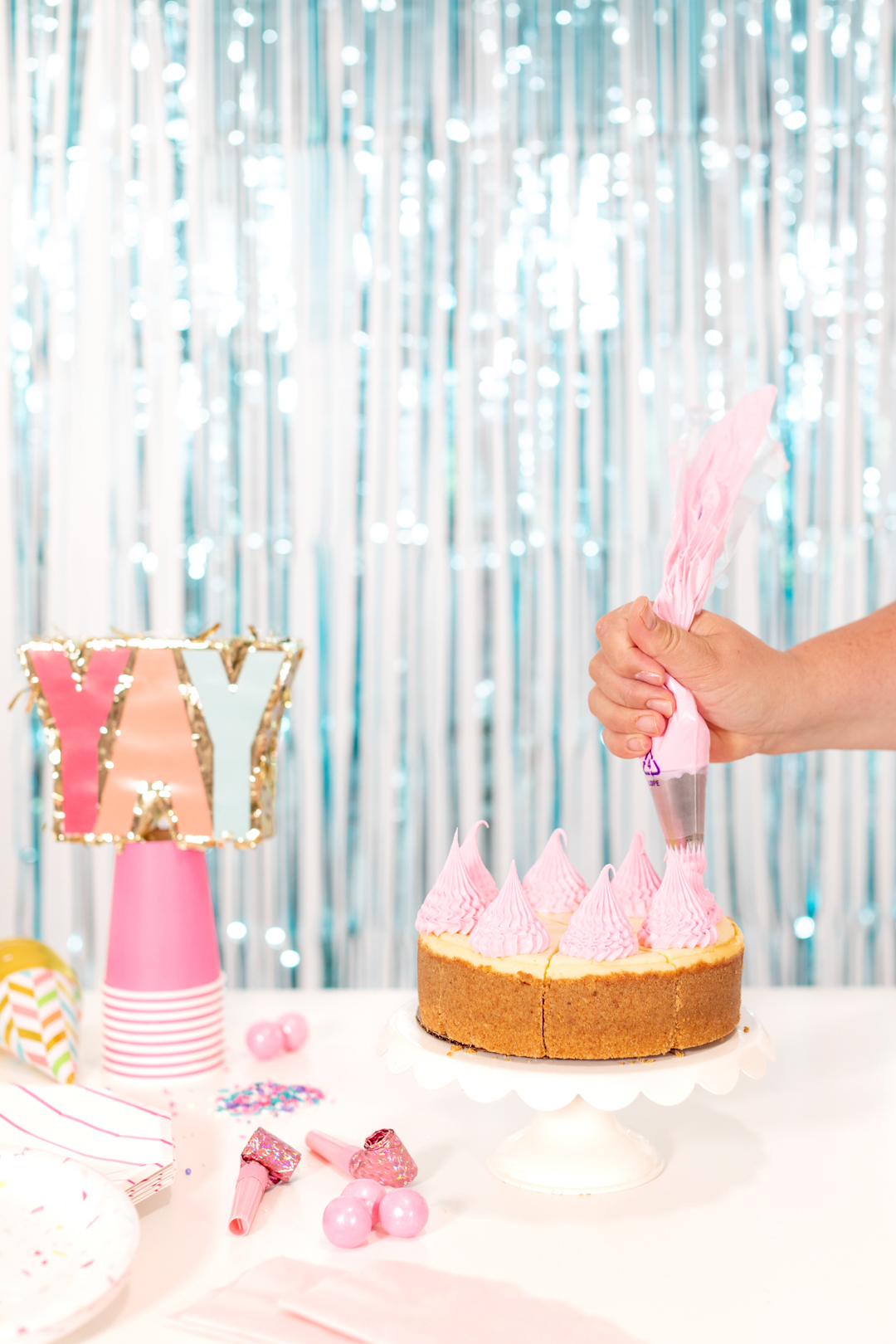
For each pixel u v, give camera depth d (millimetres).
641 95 2311
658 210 2330
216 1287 630
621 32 2303
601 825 2375
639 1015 739
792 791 2377
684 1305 608
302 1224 706
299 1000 1178
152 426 2338
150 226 2316
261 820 995
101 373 2332
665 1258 659
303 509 2342
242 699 984
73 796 987
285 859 2363
